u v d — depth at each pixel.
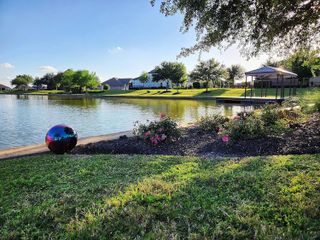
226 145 5.92
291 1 5.33
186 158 4.99
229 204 2.86
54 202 3.14
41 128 13.40
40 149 7.00
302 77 35.53
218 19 5.53
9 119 17.00
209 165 4.36
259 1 5.36
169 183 3.50
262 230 2.34
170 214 2.69
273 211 2.66
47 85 96.50
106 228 2.51
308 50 7.21
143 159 4.98
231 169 4.04
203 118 8.53
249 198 2.98
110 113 19.53
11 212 2.94
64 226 2.59
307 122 7.14
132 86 78.69
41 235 2.49
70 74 68.38
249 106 22.27
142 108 23.02
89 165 4.66
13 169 4.68
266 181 3.38
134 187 3.43
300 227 2.38
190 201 2.96
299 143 5.39
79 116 18.00
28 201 3.23
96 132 12.02
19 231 2.57
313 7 5.79
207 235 2.33
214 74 46.06
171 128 6.75
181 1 5.34
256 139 5.91
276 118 7.64
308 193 2.97
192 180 3.60
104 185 3.60
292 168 3.83
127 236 2.37
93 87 75.00
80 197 3.24
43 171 4.44
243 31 6.05
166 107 23.52
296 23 6.08
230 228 2.41
